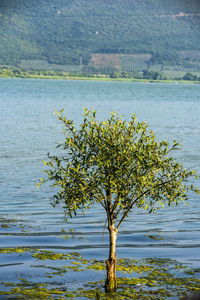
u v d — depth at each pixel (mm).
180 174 14734
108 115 110938
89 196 14805
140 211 26844
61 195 15008
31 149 52969
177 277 15555
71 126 14914
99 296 13617
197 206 28062
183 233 22203
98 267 16516
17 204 28031
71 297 13695
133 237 21344
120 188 14523
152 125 87250
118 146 14453
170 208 27484
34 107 132250
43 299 13477
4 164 42500
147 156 14430
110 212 14844
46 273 15773
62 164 41688
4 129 74312
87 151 14906
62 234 21500
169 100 191375
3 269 16094
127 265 16891
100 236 21266
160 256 18297
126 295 13930
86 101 170375
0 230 21891
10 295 13734
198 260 17672
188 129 81062
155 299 13562
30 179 35812
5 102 151000
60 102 160500
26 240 20266
